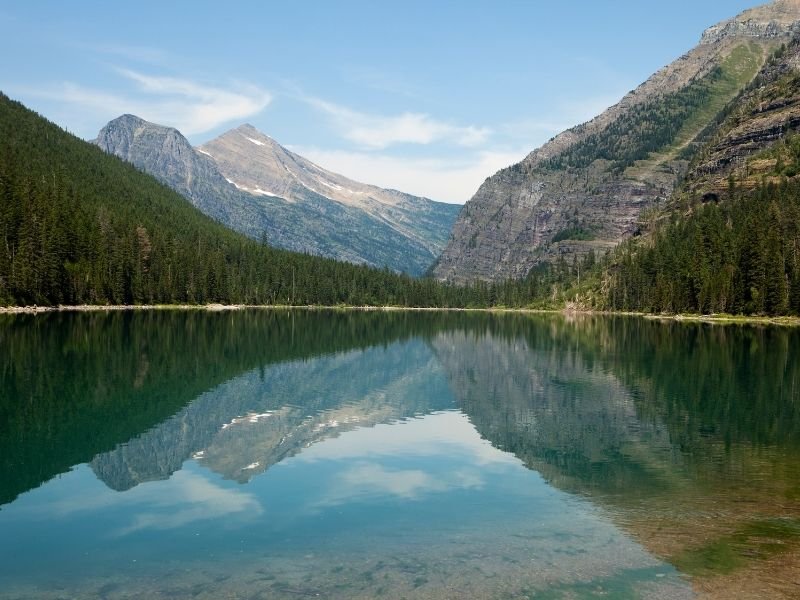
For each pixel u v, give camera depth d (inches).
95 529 964.0
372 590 743.1
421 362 3378.4
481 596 724.7
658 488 1165.1
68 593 748.0
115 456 1396.4
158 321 5620.1
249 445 1517.0
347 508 1061.1
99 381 2341.3
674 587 749.3
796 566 808.9
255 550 876.6
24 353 3011.8
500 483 1210.0
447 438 1614.2
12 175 7140.8
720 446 1508.4
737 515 1007.0
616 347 4143.7
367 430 1712.6
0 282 5974.4
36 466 1314.0
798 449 1480.1
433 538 914.1
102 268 7199.8
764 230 7194.9
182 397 2116.1
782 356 3452.3
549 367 3120.1
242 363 3058.6
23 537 932.6
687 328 5969.5
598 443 1544.0
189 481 1224.8
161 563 834.2
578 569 798.5
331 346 4180.6
